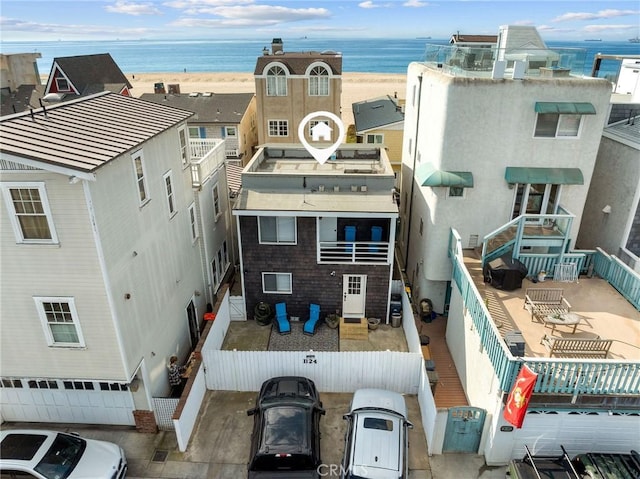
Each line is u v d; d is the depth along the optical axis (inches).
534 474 417.4
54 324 446.9
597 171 708.7
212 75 5821.9
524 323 523.2
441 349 647.1
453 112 601.9
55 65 1445.6
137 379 492.1
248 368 554.6
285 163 808.9
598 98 589.9
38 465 414.3
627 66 866.8
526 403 388.2
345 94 3405.5
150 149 512.7
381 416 463.2
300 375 555.2
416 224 774.5
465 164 632.4
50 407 514.3
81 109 506.0
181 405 485.7
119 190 440.5
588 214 732.7
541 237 605.0
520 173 621.6
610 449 449.4
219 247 795.4
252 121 1493.6
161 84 1578.5
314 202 634.8
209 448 492.1
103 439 504.7
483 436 467.8
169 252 577.0
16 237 401.1
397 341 669.3
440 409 455.2
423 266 718.5
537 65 623.8
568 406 427.2
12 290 426.9
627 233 626.5
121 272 447.5
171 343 586.9
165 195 560.1
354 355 540.7
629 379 418.0
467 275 554.9
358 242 651.5
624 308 553.6
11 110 1360.7
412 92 807.7
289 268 674.8
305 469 432.1
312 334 679.1
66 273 416.5
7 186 381.7
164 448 493.7
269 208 618.8
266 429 449.1
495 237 658.8
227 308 693.3
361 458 419.8
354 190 668.7
